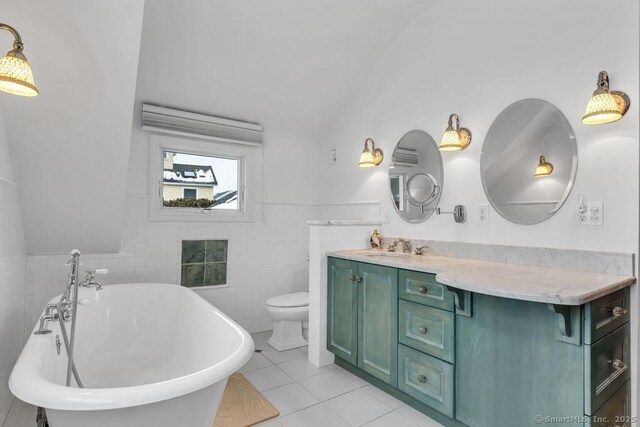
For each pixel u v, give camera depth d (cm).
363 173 322
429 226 260
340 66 306
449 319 185
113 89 197
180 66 270
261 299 352
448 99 249
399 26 283
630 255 164
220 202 335
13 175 213
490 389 166
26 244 248
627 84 167
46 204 234
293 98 327
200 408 127
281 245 363
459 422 183
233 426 190
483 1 229
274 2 242
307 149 379
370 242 290
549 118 196
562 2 191
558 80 192
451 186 246
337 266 263
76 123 205
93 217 252
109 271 280
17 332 224
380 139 305
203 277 321
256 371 260
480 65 230
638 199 164
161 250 301
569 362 140
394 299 217
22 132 200
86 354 237
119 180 239
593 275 168
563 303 128
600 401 139
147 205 295
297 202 373
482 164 227
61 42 173
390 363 219
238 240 339
